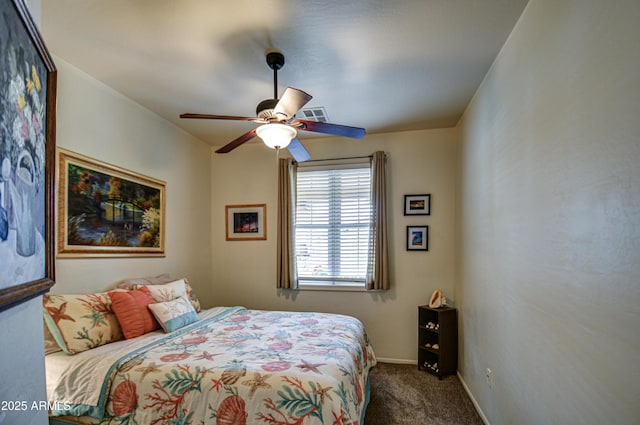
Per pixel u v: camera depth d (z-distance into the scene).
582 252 1.19
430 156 3.65
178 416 1.62
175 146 3.46
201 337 2.27
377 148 3.79
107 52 2.10
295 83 2.55
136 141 2.88
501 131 2.07
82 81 2.34
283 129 2.15
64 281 2.18
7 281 0.77
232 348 2.04
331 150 3.92
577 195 1.23
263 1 1.63
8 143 0.77
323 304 3.84
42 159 0.98
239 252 4.11
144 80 2.48
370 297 3.73
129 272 2.76
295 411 1.52
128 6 1.67
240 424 1.55
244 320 2.77
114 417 1.68
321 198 3.95
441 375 3.18
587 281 1.16
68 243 2.21
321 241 3.92
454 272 3.51
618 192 1.01
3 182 0.75
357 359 2.15
